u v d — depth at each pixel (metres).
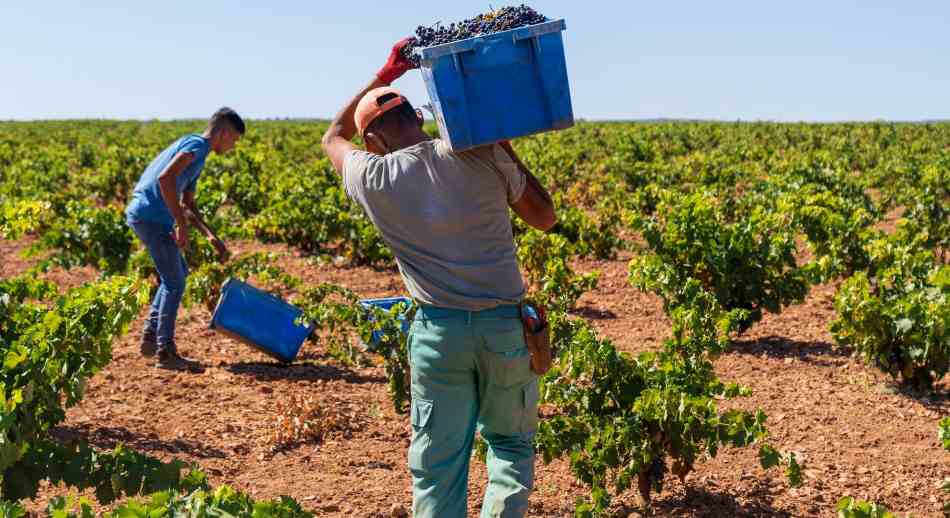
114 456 3.52
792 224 9.48
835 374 6.76
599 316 8.76
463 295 2.93
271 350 6.66
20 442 3.30
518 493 3.07
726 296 7.76
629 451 4.25
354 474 4.77
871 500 4.48
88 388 6.02
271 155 29.19
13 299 4.81
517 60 2.74
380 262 11.82
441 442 3.03
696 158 21.02
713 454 4.18
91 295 4.45
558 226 12.08
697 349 4.70
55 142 40.31
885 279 6.99
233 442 5.17
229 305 6.55
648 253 8.29
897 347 6.33
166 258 6.54
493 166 2.91
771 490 4.59
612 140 37.59
